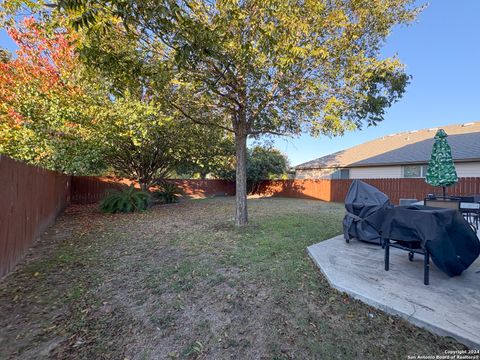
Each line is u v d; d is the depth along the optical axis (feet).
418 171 40.83
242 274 10.98
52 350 6.32
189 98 18.66
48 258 13.17
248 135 23.18
